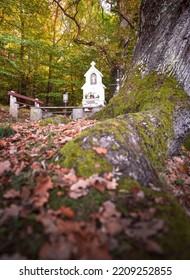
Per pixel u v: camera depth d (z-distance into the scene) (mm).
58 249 1276
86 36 10250
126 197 1810
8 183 2156
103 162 2148
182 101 4352
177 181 2830
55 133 4234
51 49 11148
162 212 1662
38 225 1491
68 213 1588
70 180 2002
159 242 1361
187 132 4320
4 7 9445
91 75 11172
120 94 5387
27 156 2883
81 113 8117
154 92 4574
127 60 10438
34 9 9898
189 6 4730
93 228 1451
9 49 10086
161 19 5145
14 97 9297
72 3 9531
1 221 1518
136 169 2211
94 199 1753
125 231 1421
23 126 5684
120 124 2768
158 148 3195
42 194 1822
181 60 4863
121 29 10117
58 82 14492
